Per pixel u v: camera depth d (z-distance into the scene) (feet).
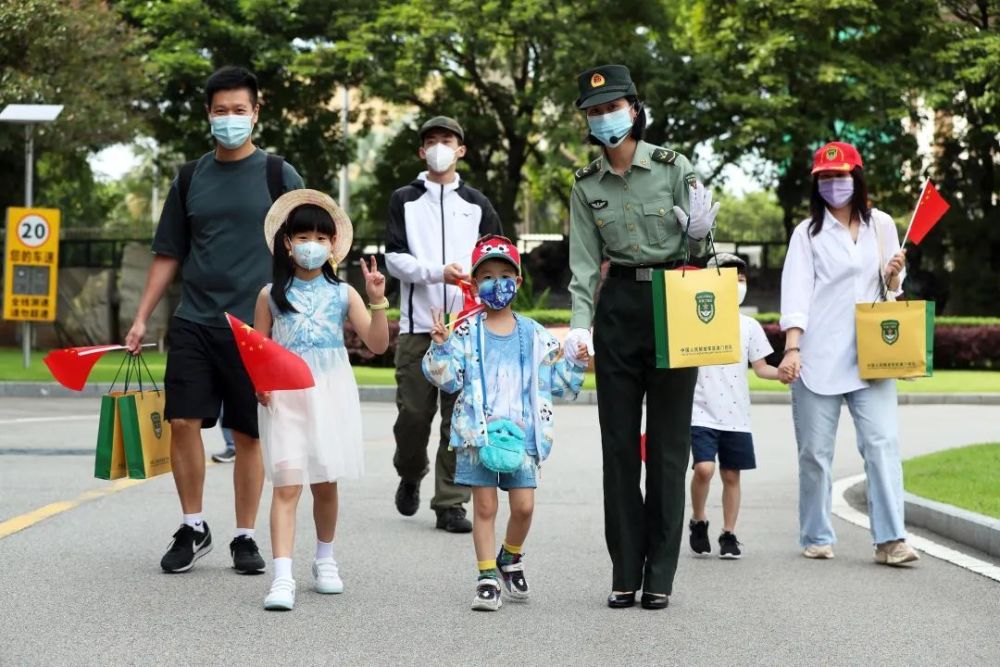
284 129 130.11
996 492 33.91
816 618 22.12
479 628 21.16
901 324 27.30
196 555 25.46
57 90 98.32
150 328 117.08
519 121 122.93
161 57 114.21
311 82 124.67
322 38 125.18
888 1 125.18
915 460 40.98
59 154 125.18
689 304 22.16
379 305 23.26
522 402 22.98
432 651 19.53
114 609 21.97
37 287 81.87
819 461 28.17
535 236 142.00
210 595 23.21
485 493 22.82
